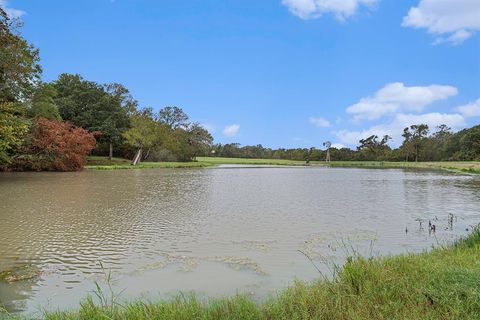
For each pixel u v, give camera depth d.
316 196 20.06
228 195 20.41
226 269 7.60
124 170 45.78
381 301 4.87
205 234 10.75
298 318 4.52
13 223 12.18
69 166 41.94
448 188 24.44
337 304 4.80
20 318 5.04
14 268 7.73
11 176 32.69
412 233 10.83
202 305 5.23
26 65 31.73
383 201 17.92
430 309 4.52
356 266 5.93
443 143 103.62
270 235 10.64
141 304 5.03
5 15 24.84
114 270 7.59
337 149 115.44
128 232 10.98
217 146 126.25
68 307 5.83
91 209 15.05
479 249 7.20
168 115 85.12
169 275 7.27
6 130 27.38
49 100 47.41
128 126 65.56
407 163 89.81
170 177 34.44
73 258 8.41
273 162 95.88
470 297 4.58
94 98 63.38
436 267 5.88
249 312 4.77
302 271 7.43
